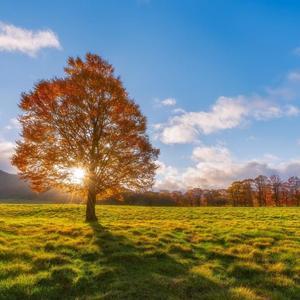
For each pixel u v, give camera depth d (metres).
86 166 27.75
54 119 27.03
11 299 10.86
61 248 16.97
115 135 27.77
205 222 31.36
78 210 47.12
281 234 22.08
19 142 26.69
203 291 12.01
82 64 30.27
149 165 28.20
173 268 14.38
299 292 12.00
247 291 11.73
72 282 12.36
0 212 44.41
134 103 29.36
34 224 25.36
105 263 14.82
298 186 112.69
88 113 27.72
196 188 132.00
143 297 11.19
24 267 13.59
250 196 119.00
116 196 30.19
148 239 19.53
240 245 18.80
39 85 27.59
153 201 123.25
